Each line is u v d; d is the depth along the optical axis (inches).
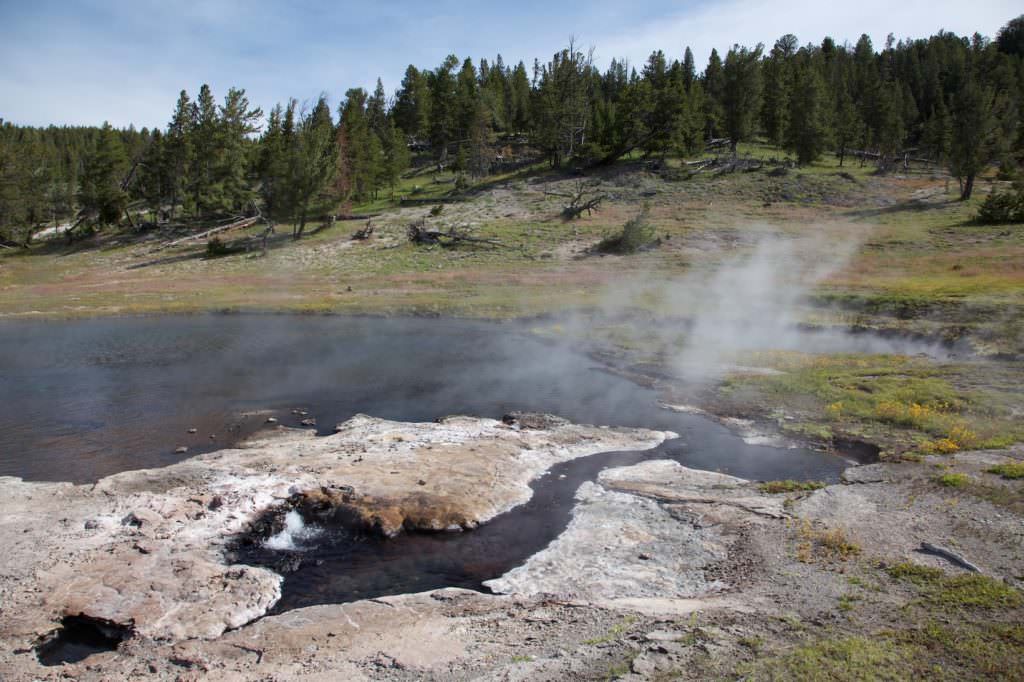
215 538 434.3
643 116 3161.9
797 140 3075.8
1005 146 2400.3
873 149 3641.7
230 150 2945.4
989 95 2605.8
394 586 387.2
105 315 1513.3
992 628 296.7
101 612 344.5
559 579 384.8
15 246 2893.7
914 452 581.6
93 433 676.1
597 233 2279.8
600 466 585.6
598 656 290.8
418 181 3622.0
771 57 4121.6
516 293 1660.9
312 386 874.1
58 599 355.6
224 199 2876.5
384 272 2015.3
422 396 826.2
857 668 267.6
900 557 383.6
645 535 438.9
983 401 705.0
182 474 538.9
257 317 1492.4
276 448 615.8
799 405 741.3
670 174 3014.3
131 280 2084.2
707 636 304.3
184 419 724.0
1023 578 348.2
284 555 422.3
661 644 297.9
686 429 691.4
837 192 2596.0
